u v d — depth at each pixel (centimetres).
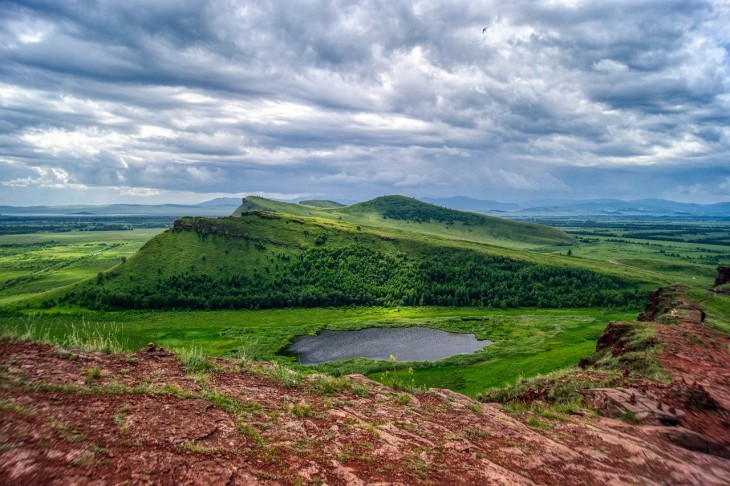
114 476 619
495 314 12538
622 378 1805
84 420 762
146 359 1197
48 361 1008
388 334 10331
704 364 2127
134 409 849
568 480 921
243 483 676
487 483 830
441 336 10094
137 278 13400
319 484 720
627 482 950
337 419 1037
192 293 13125
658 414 1412
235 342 9350
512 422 1247
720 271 6419
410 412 1188
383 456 875
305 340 9788
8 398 778
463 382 6269
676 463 1087
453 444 998
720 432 1380
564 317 11481
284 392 1171
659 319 3566
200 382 1088
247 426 882
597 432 1245
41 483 566
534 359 7194
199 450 741
